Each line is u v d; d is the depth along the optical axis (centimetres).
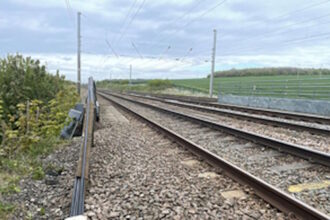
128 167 523
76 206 336
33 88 1184
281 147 606
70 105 1138
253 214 330
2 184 415
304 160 538
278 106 1709
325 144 696
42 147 650
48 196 388
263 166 522
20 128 716
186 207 349
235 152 632
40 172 460
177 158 590
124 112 1667
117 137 829
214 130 918
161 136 840
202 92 3734
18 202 364
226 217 325
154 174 480
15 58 1188
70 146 694
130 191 402
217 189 411
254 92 2234
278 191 344
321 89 1712
